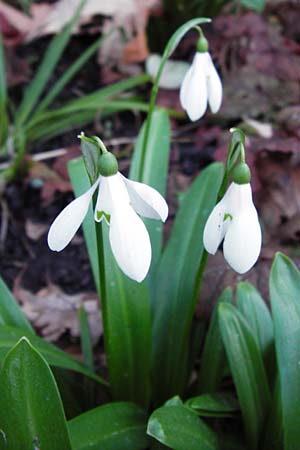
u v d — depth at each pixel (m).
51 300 0.44
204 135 0.53
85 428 0.30
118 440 0.31
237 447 0.33
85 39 0.61
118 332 0.33
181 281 0.36
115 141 0.54
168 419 0.29
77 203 0.25
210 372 0.34
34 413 0.27
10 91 0.58
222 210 0.26
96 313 0.43
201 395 0.33
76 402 0.35
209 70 0.32
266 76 0.55
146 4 0.59
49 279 0.45
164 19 0.59
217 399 0.33
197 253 0.36
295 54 0.56
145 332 0.34
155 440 0.31
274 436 0.33
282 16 0.63
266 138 0.49
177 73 0.56
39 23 0.60
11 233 0.48
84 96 0.57
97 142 0.25
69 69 0.55
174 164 0.52
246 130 0.52
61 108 0.54
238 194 0.26
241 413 0.34
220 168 0.37
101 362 0.41
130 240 0.24
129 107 0.52
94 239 0.34
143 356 0.34
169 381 0.36
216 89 0.32
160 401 0.37
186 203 0.37
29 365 0.26
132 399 0.35
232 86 0.54
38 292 0.45
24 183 0.50
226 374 0.36
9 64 0.58
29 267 0.46
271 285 0.29
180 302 0.36
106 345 0.32
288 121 0.51
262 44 0.56
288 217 0.46
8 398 0.27
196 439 0.30
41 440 0.27
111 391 0.35
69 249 0.47
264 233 0.45
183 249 0.36
